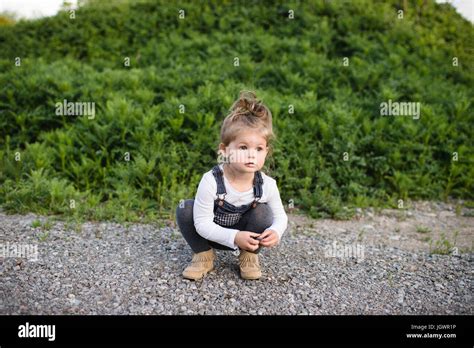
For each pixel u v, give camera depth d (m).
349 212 5.21
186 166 5.61
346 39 9.88
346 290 3.31
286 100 6.88
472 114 7.15
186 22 11.05
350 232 4.71
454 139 6.61
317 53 9.55
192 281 3.32
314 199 5.27
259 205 3.25
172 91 7.25
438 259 3.98
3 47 10.59
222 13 11.25
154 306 2.98
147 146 5.71
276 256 3.88
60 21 11.61
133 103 6.68
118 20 11.25
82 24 11.39
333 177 5.85
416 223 5.15
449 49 10.42
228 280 3.36
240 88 6.92
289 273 3.54
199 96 6.69
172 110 6.32
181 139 6.05
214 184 3.12
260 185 3.22
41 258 3.61
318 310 3.02
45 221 4.51
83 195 5.12
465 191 5.99
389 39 10.17
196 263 3.38
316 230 4.69
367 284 3.42
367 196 5.68
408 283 3.46
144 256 3.76
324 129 6.16
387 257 3.99
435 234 4.80
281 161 5.64
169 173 5.38
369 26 10.55
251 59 9.20
